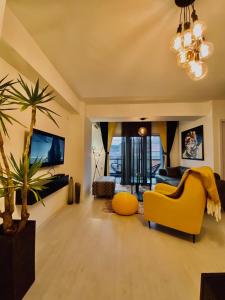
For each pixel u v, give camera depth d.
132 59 2.38
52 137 2.97
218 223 2.84
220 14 1.60
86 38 1.95
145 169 6.36
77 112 4.04
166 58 2.34
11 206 1.39
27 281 1.42
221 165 3.98
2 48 1.65
